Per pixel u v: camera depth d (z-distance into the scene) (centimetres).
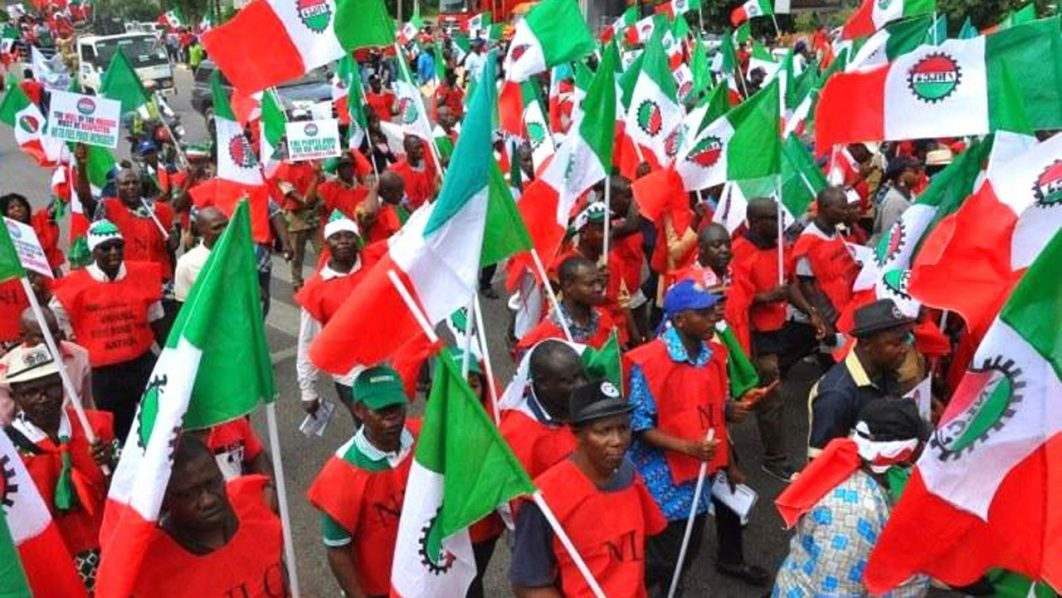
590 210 629
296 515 590
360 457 350
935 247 420
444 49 2759
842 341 609
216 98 789
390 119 1797
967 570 294
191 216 855
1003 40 502
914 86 522
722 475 458
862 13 1040
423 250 351
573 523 308
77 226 870
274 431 310
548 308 576
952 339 571
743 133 609
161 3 6022
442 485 313
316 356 353
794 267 622
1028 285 263
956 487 288
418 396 750
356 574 356
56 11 5709
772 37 2944
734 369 452
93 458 385
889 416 311
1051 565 274
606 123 564
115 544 272
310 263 1214
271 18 564
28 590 243
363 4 577
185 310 301
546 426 370
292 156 954
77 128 739
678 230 670
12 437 373
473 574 326
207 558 288
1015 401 274
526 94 1007
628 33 1658
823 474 322
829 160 948
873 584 306
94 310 584
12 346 610
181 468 277
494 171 396
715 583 507
